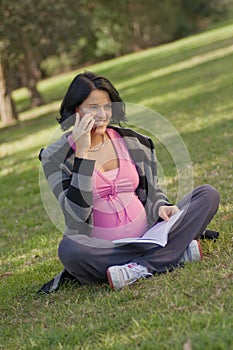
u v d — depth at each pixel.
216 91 24.83
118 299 6.43
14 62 36.72
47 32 31.88
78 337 5.73
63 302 6.88
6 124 33.34
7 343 6.15
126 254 6.97
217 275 6.45
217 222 8.49
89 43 62.62
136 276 6.83
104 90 6.74
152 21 63.53
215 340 4.92
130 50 64.31
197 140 15.94
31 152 22.00
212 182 11.20
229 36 49.38
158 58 48.00
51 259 8.88
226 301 5.77
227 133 16.02
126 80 38.84
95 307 6.41
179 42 58.25
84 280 7.12
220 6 67.62
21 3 29.34
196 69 34.66
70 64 63.81
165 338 5.25
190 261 7.06
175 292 6.27
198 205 7.19
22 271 8.62
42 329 6.21
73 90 6.73
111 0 57.88
